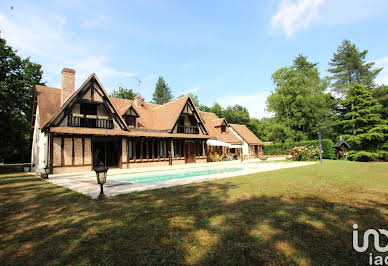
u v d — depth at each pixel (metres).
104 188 9.05
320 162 22.05
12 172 20.25
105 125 20.02
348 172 13.16
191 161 27.12
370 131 27.38
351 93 30.48
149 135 21.84
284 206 5.73
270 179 10.55
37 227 4.65
